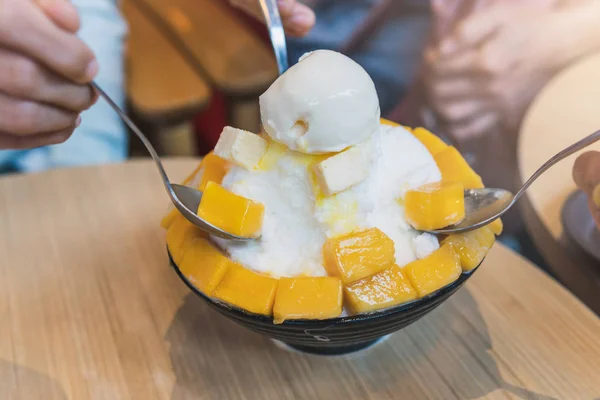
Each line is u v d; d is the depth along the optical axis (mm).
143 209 599
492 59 790
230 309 393
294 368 458
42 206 603
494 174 723
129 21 1189
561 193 617
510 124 743
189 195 434
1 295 517
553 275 635
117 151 901
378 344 472
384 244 391
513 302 498
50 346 475
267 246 409
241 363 462
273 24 505
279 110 390
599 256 588
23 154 795
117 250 558
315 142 388
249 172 413
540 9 772
